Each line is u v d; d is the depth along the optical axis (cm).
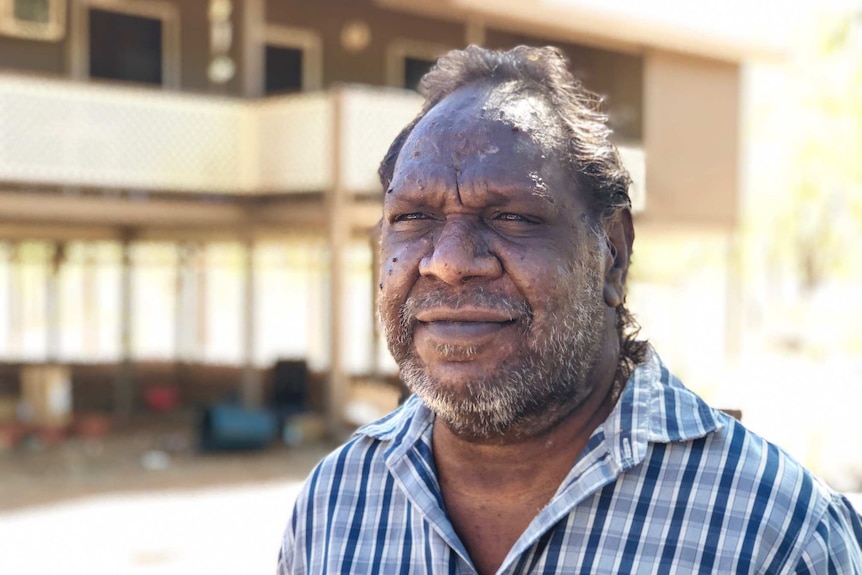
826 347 2367
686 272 2730
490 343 155
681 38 1546
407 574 171
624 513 157
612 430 162
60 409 1215
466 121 162
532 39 1558
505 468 168
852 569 153
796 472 157
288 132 1112
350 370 1652
